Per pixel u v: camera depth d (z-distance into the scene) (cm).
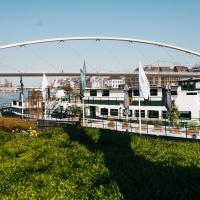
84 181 855
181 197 739
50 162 1094
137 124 3641
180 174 904
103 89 4397
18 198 698
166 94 3120
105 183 841
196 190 767
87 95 4638
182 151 1355
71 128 2066
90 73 10025
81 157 1180
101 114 4400
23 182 823
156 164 1068
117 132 1942
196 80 3522
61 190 762
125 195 760
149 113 3806
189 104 3350
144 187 798
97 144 1684
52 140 1599
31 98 5375
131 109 3991
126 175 905
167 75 9350
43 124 4059
